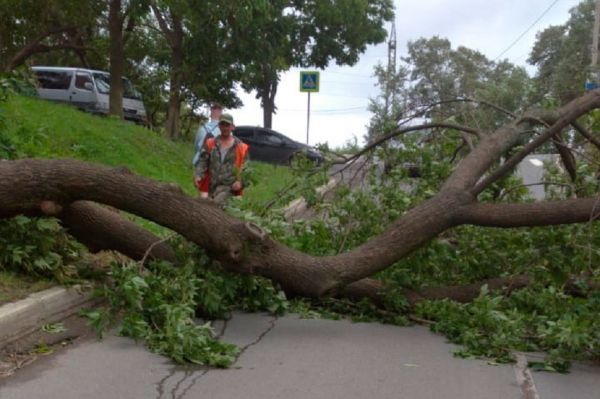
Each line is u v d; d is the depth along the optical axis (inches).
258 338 291.3
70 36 1274.6
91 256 365.4
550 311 311.6
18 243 307.4
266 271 301.1
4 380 223.9
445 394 226.8
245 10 817.5
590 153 388.8
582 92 404.5
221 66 1055.6
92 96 1030.4
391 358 267.3
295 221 364.5
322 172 379.6
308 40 1445.6
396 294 326.3
